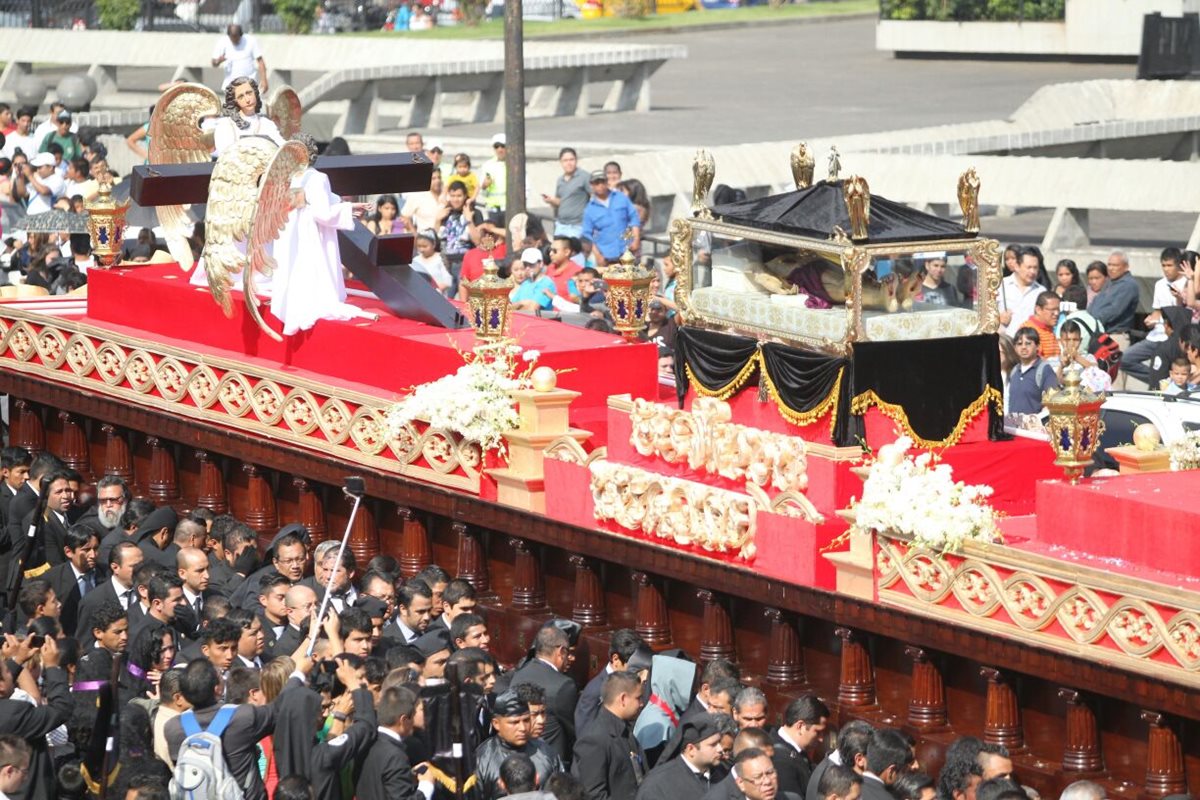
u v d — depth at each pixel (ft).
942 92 408.26
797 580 135.44
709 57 483.10
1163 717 117.50
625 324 167.43
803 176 148.87
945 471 127.95
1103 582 118.21
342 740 120.26
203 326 188.24
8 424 218.59
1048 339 198.39
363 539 171.42
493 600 159.74
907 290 139.64
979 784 111.96
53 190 307.37
